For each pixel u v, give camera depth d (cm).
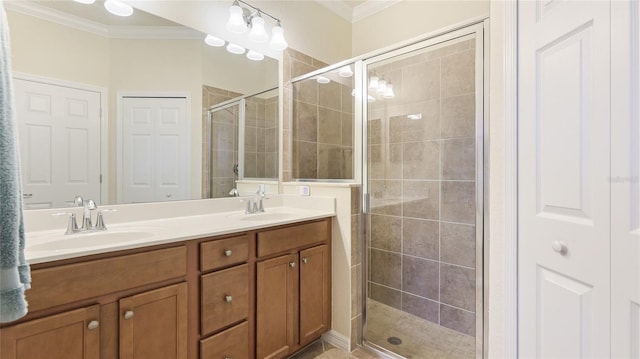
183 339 124
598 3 76
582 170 80
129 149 161
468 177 187
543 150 93
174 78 177
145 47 167
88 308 101
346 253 192
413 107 205
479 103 157
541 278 94
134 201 162
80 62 146
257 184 216
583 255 80
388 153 215
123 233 138
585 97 80
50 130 137
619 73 70
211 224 155
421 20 241
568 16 85
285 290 167
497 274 111
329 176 218
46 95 137
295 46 242
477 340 157
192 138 184
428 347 188
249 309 150
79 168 145
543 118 93
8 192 65
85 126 148
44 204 135
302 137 234
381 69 207
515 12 104
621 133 70
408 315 215
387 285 221
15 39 129
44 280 93
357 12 284
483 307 155
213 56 194
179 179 179
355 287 193
